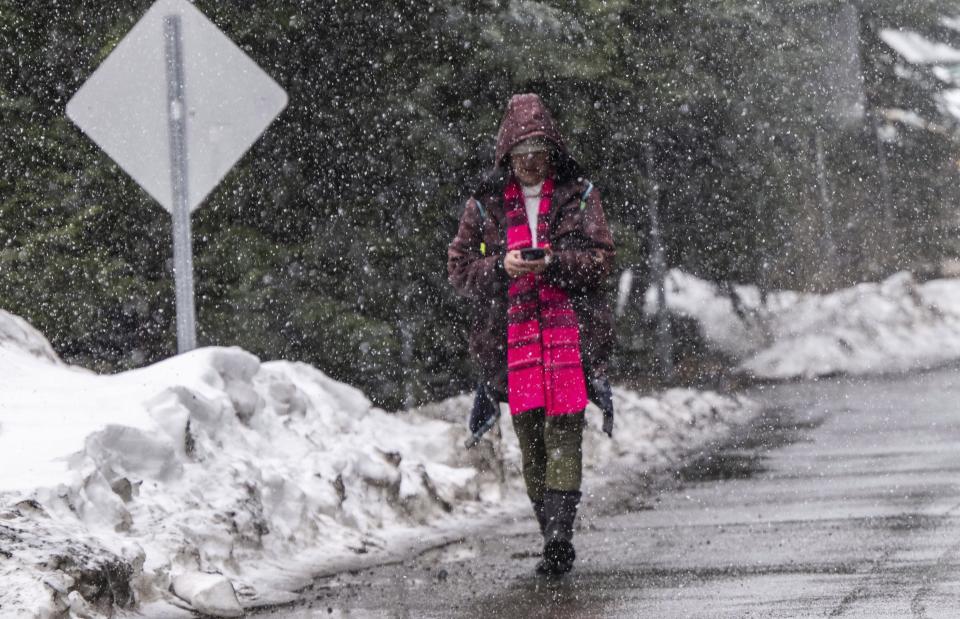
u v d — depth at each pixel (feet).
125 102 70.13
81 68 117.19
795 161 238.07
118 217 116.26
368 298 126.00
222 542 57.52
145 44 70.18
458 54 131.23
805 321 275.59
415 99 128.36
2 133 114.62
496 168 62.80
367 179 128.26
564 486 58.18
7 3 116.57
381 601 51.13
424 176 130.00
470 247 63.21
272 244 120.16
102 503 52.80
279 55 125.80
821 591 47.75
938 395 189.37
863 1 262.06
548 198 61.62
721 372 238.89
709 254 223.51
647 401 152.15
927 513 69.87
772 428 148.77
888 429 135.23
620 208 180.65
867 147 304.30
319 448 77.82
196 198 70.28
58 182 115.14
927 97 312.71
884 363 273.13
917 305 309.83
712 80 165.68
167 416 62.90
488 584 54.75
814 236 290.56
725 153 194.49
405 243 128.26
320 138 126.52
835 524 67.87
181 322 73.56
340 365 119.03
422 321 128.88
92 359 112.06
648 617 44.42
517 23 132.46
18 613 40.16
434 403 124.77
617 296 194.08
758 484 92.68
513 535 73.51
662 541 65.87
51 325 110.42
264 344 115.65
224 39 70.08
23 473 51.29
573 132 143.13
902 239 330.34
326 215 125.70
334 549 66.23
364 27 127.44
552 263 60.13
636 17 155.63
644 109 159.43
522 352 60.75
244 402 74.59
